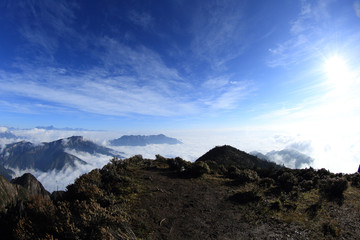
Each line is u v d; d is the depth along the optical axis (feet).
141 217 24.93
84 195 26.84
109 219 19.93
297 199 32.35
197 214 26.96
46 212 19.95
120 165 48.80
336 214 27.12
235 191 36.58
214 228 23.36
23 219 17.99
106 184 34.42
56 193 29.66
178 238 21.04
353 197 34.42
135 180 40.09
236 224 24.40
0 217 19.79
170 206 29.12
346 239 21.07
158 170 51.57
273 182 42.45
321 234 21.90
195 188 37.96
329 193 35.42
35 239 16.39
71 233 17.30
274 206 29.25
